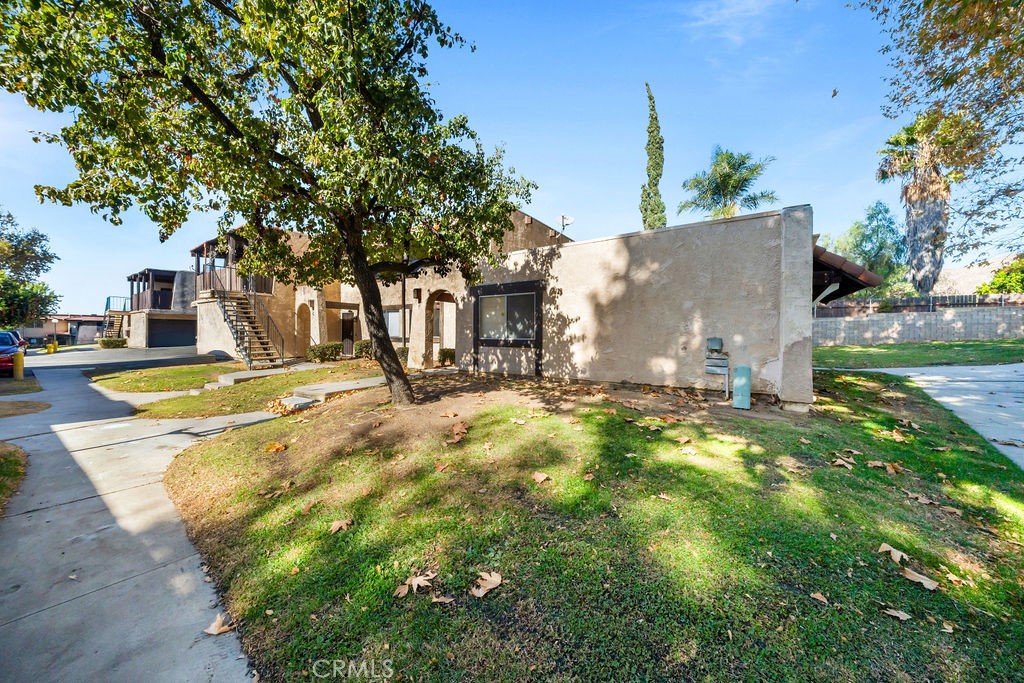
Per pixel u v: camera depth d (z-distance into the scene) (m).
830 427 5.38
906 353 13.74
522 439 5.00
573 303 8.85
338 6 4.89
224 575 2.98
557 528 3.17
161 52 4.91
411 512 3.53
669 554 2.79
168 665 2.16
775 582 2.50
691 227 7.24
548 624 2.26
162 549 3.37
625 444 4.71
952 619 2.22
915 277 20.73
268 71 5.59
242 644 2.30
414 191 5.95
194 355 19.16
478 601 2.46
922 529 3.07
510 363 10.15
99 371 15.88
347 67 4.79
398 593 2.57
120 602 2.70
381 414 6.54
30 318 29.47
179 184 6.11
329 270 8.63
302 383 11.27
